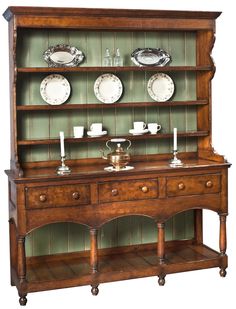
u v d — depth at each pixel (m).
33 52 3.69
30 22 3.46
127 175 3.54
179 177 3.67
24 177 3.35
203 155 4.07
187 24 3.80
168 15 3.73
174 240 4.18
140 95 3.98
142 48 3.92
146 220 4.07
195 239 4.22
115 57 3.81
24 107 3.53
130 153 3.99
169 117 4.07
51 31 3.73
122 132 3.95
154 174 3.61
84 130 3.86
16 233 3.44
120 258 3.88
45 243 3.84
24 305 3.40
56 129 3.80
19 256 3.37
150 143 4.03
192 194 3.72
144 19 3.70
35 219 3.37
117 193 3.53
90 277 3.51
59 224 3.86
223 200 3.80
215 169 3.77
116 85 3.88
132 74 3.95
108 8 3.57
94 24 3.60
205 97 4.01
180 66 3.85
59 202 3.41
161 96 4.00
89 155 3.88
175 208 3.68
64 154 3.58
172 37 4.02
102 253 3.97
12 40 3.48
